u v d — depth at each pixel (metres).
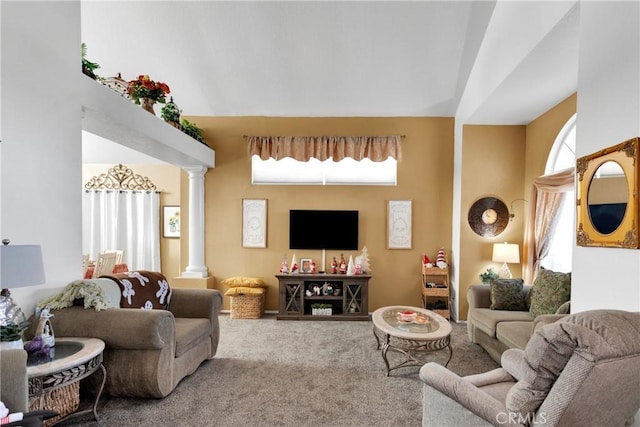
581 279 2.06
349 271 4.49
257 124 4.79
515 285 3.37
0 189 1.91
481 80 3.59
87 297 2.20
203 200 4.79
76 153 2.39
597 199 1.90
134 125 2.87
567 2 2.10
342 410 2.20
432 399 1.63
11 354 1.46
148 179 6.04
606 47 1.85
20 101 2.01
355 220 4.68
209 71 4.13
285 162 4.89
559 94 3.36
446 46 3.69
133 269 5.96
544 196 3.76
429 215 4.70
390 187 4.73
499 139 4.32
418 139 4.70
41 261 1.72
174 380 2.39
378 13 3.40
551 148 3.73
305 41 3.72
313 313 4.41
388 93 4.38
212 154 4.69
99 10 3.46
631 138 1.67
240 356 3.11
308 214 4.71
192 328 2.65
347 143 4.67
